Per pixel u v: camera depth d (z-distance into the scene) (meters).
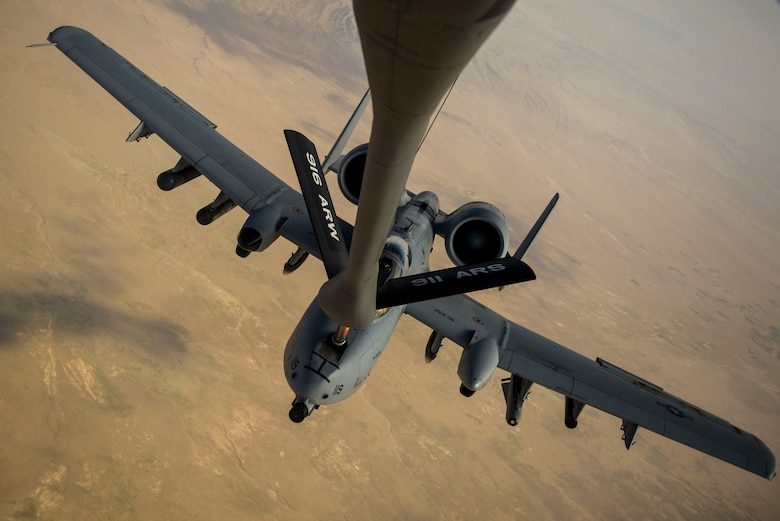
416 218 19.25
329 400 14.66
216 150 18.75
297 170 12.28
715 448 16.34
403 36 4.46
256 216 17.19
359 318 9.91
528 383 18.44
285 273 18.88
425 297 10.80
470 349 16.69
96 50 19.97
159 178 19.41
